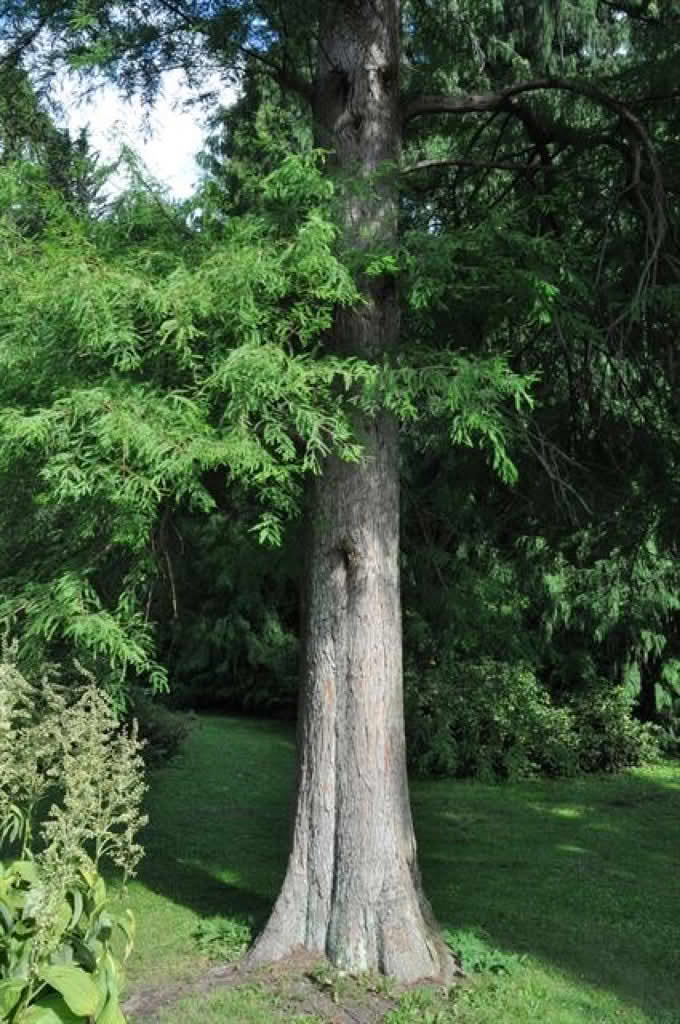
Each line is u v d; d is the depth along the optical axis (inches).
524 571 369.7
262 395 162.6
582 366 288.7
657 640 525.7
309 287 176.9
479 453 283.1
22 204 196.5
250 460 159.8
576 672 536.4
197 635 689.0
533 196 258.2
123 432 153.9
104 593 203.8
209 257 174.6
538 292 195.8
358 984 210.4
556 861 331.9
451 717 471.5
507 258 201.3
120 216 194.2
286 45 250.5
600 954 241.1
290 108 330.3
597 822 392.2
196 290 162.6
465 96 255.3
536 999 209.8
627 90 268.5
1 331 175.3
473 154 308.3
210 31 233.1
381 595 225.8
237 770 485.7
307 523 231.1
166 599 233.5
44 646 194.9
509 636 432.1
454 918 265.7
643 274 231.0
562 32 438.0
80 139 255.8
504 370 189.0
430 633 439.5
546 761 483.2
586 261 223.9
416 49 294.7
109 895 278.1
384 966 213.8
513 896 289.7
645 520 289.9
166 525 221.9
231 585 647.1
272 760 518.0
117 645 176.4
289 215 181.2
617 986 220.5
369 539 224.7
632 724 502.0
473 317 243.1
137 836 352.5
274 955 221.1
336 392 194.1
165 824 372.2
